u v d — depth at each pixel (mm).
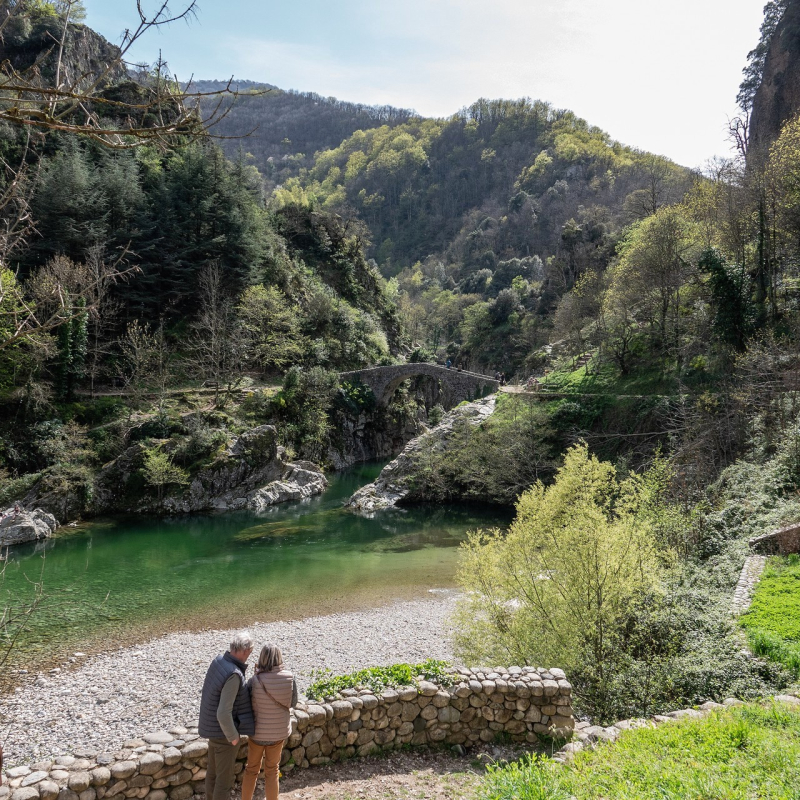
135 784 7383
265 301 63469
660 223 46812
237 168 73875
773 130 78125
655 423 38969
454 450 44875
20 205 4574
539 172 169625
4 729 13734
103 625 20625
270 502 44156
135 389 48406
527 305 105750
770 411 27047
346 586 25062
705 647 12000
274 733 6984
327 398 60281
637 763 7105
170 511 40688
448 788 8242
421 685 9500
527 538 13352
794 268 42219
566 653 11859
